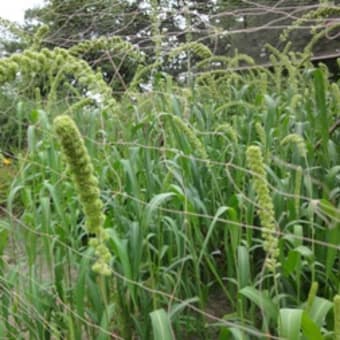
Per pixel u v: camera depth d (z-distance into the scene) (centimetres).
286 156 269
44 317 206
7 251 278
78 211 238
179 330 223
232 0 404
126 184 225
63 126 99
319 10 279
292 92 344
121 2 391
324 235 231
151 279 208
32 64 190
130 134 261
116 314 216
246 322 201
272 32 523
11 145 338
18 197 306
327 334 155
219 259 287
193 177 255
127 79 382
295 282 230
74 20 415
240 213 215
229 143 276
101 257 113
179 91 340
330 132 295
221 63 502
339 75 509
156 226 234
